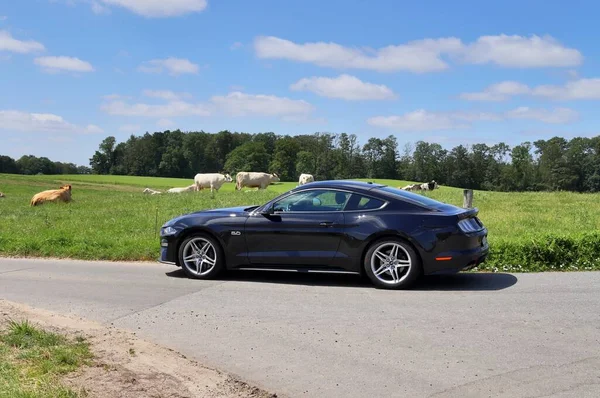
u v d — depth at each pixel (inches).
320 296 322.7
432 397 183.0
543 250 405.4
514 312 281.1
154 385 185.9
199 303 310.8
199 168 5831.7
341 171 5383.9
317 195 355.6
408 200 342.3
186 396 178.9
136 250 472.4
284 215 354.6
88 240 522.3
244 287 349.7
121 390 179.0
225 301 314.3
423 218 330.3
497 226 602.5
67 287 357.4
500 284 347.6
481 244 345.4
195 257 379.6
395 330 255.0
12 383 178.2
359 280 366.0
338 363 215.9
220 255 370.6
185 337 251.1
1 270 423.2
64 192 1083.9
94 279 382.9
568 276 372.2
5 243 527.8
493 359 216.1
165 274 398.3
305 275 386.6
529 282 352.8
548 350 224.8
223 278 379.2
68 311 296.8
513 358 216.5
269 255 357.1
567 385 189.8
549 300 304.3
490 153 5383.9
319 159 5403.5
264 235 357.4
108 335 247.3
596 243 409.7
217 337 250.7
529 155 5014.8
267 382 199.2
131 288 352.2
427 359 217.8
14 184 2324.1
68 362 201.9
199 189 1675.7
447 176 5359.3
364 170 5531.5
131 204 1010.7
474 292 326.3
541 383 192.1
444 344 234.5
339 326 263.0
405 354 223.8
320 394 188.2
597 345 230.2
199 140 5861.2
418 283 353.7
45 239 522.6
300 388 193.5
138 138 6028.5
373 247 337.4
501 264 400.5
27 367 195.5
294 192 361.4
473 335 245.6
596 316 272.1
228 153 5846.5
